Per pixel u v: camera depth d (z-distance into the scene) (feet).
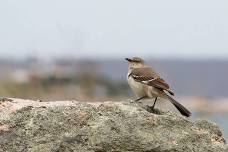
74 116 40.83
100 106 41.83
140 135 39.91
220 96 229.04
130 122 40.70
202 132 41.63
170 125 41.24
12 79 110.22
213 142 41.55
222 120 113.29
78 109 41.34
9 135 39.93
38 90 103.60
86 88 108.58
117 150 39.50
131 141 39.65
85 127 40.19
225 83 298.15
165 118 41.37
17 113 41.16
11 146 39.45
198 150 40.45
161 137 40.32
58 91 105.19
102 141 39.42
